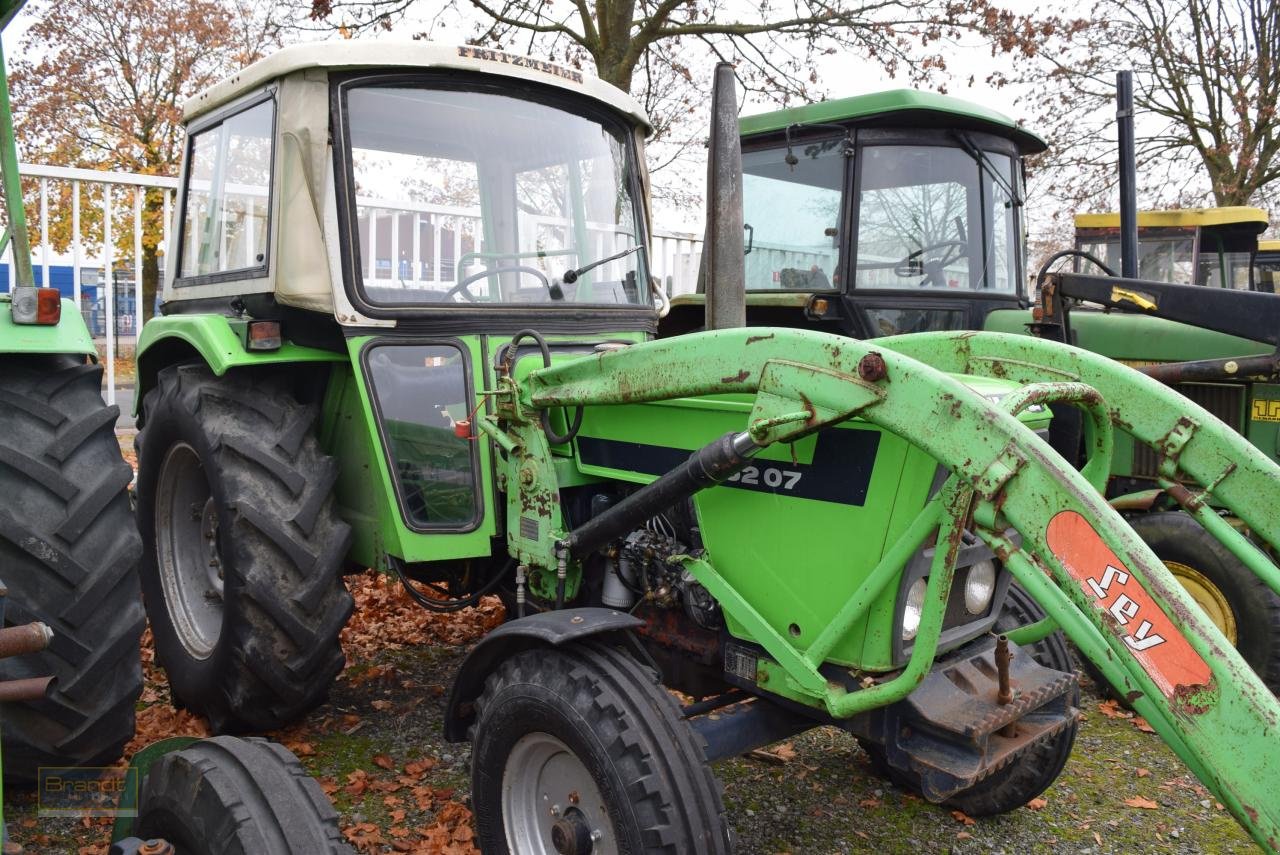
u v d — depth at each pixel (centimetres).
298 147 295
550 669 234
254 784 188
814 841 294
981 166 529
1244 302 403
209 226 365
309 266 296
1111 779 340
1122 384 242
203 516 363
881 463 219
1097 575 169
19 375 289
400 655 427
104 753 286
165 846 176
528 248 327
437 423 300
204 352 323
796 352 213
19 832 278
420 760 330
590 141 342
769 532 241
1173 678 160
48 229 634
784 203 543
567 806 238
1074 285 445
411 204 307
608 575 280
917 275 518
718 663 264
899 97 486
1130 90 455
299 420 322
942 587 209
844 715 221
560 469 281
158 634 366
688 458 254
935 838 298
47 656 272
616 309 339
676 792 212
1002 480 179
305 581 305
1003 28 827
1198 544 388
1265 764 149
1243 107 1344
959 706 233
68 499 275
